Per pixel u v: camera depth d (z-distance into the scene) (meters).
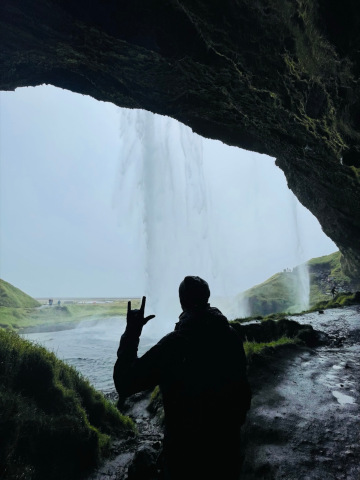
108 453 3.31
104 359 13.88
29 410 2.91
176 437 1.64
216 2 5.55
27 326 29.39
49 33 5.95
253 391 4.89
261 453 3.26
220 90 8.18
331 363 6.47
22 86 8.24
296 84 7.64
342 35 6.88
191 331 1.83
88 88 9.03
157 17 5.61
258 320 10.56
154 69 7.34
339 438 3.46
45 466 2.69
